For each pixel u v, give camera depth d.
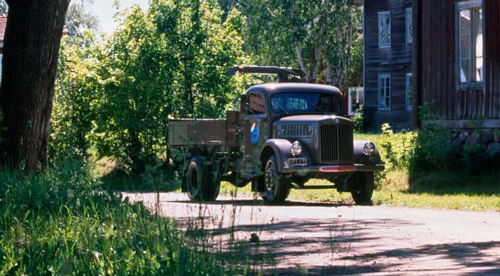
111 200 11.34
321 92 19.11
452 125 22.98
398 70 47.22
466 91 22.83
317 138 17.62
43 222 9.70
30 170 15.46
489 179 20.14
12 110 15.49
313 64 61.78
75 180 12.82
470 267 7.70
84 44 32.03
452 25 23.47
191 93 31.70
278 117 18.58
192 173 19.11
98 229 8.70
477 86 22.48
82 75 30.81
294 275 7.19
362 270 7.55
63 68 32.75
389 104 47.59
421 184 21.06
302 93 18.97
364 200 18.16
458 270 7.52
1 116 15.15
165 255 6.81
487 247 9.25
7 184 12.26
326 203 18.44
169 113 30.75
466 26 23.09
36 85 15.56
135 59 31.30
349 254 8.69
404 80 46.84
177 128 20.02
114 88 30.58
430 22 24.22
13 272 6.70
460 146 22.55
